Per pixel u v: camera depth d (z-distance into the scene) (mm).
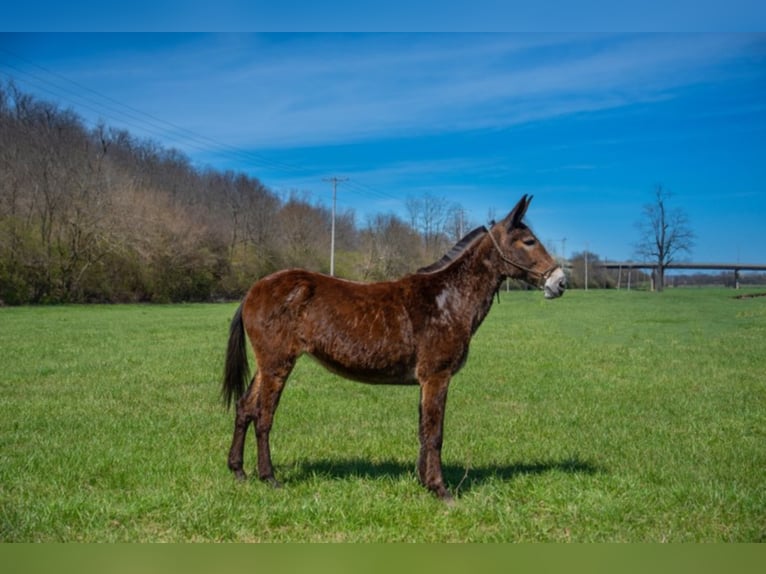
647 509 6090
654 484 6973
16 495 6258
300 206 75562
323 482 6777
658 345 22359
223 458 7766
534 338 24812
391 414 10883
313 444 8672
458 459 8039
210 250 61781
